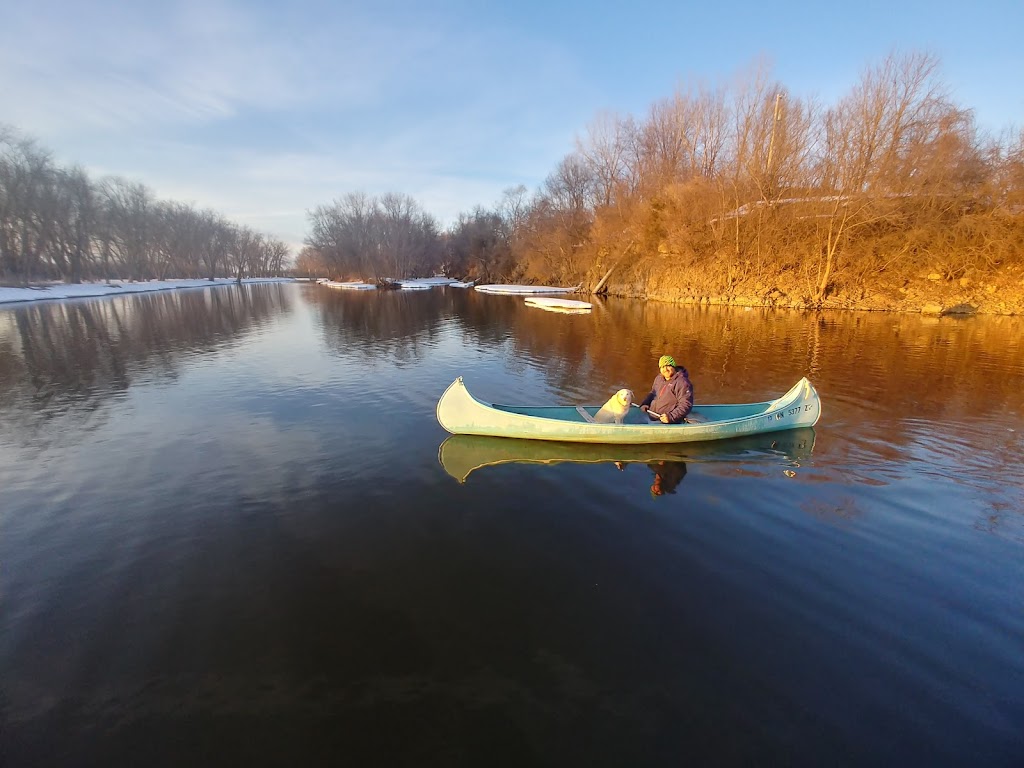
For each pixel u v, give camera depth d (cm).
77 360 1337
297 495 539
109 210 5984
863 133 2466
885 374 1079
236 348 1523
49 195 4734
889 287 2511
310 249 9531
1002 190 2302
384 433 729
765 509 497
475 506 507
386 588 380
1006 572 396
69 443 706
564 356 1335
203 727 266
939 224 2419
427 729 262
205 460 641
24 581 397
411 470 597
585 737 256
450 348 1489
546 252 4875
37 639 333
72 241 5234
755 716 267
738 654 311
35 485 571
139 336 1808
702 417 734
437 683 291
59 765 247
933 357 1268
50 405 902
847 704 275
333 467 610
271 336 1788
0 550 442
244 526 476
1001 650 315
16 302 3684
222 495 542
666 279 3372
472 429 700
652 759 244
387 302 3481
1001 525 467
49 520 493
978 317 2173
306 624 342
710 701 277
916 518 480
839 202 2573
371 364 1252
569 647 318
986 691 284
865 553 422
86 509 514
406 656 312
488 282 6159
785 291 2767
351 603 363
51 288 4484
